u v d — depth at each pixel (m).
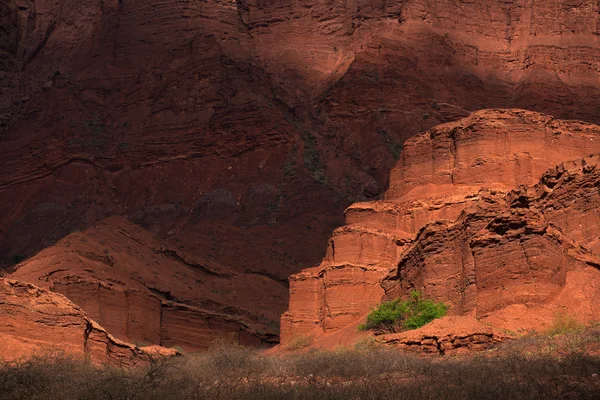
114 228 144.88
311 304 91.88
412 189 99.94
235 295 152.50
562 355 36.91
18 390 36.53
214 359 47.84
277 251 184.12
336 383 36.88
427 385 32.41
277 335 127.06
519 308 52.50
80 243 128.88
